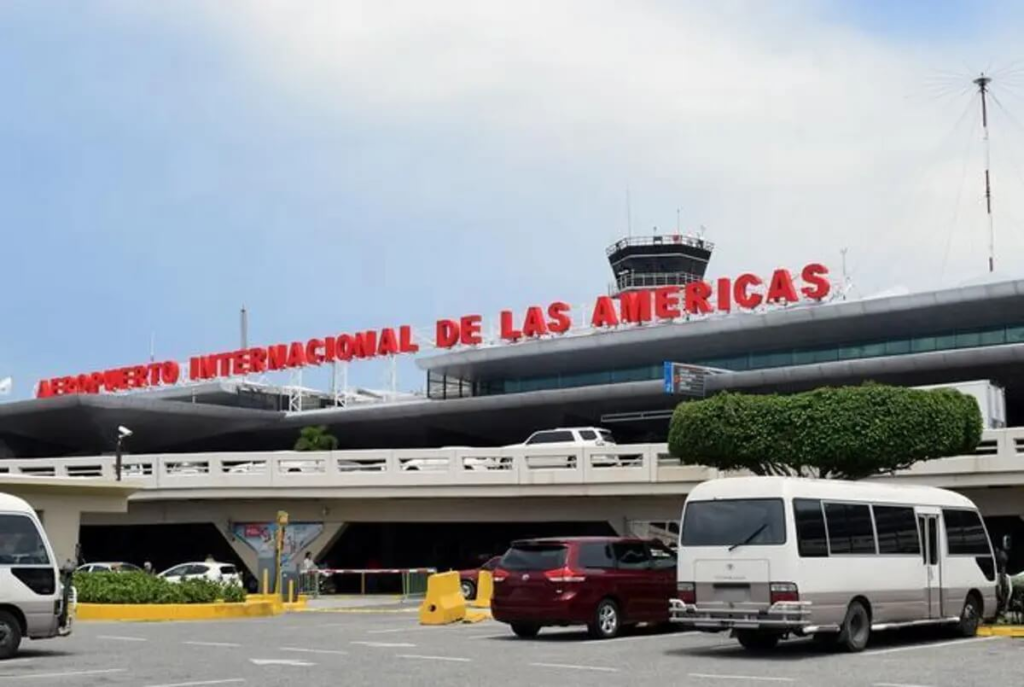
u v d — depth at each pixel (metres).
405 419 72.19
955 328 57.78
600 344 65.50
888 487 21.28
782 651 20.05
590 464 43.44
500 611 23.28
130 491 40.12
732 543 19.48
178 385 79.88
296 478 47.44
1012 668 17.03
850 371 56.75
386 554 52.53
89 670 17.25
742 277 62.25
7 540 19.06
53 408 71.94
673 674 16.50
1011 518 42.00
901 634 23.33
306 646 21.55
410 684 15.35
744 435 33.84
